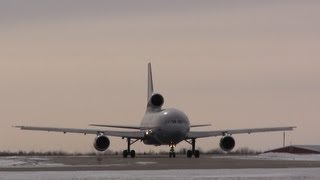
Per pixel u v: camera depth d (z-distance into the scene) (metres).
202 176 178.38
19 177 176.25
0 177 176.25
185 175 182.62
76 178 171.88
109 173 192.62
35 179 169.25
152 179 168.88
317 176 175.62
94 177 175.62
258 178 169.50
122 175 183.25
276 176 176.25
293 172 193.38
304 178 168.88
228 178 170.00
